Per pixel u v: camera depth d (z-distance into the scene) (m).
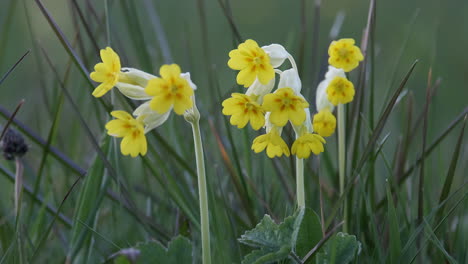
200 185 0.54
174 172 0.63
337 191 0.63
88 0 0.65
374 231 0.58
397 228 0.56
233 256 0.59
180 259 0.54
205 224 0.54
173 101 0.52
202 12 0.69
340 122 0.60
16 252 0.57
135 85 0.54
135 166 0.68
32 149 0.69
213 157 0.66
